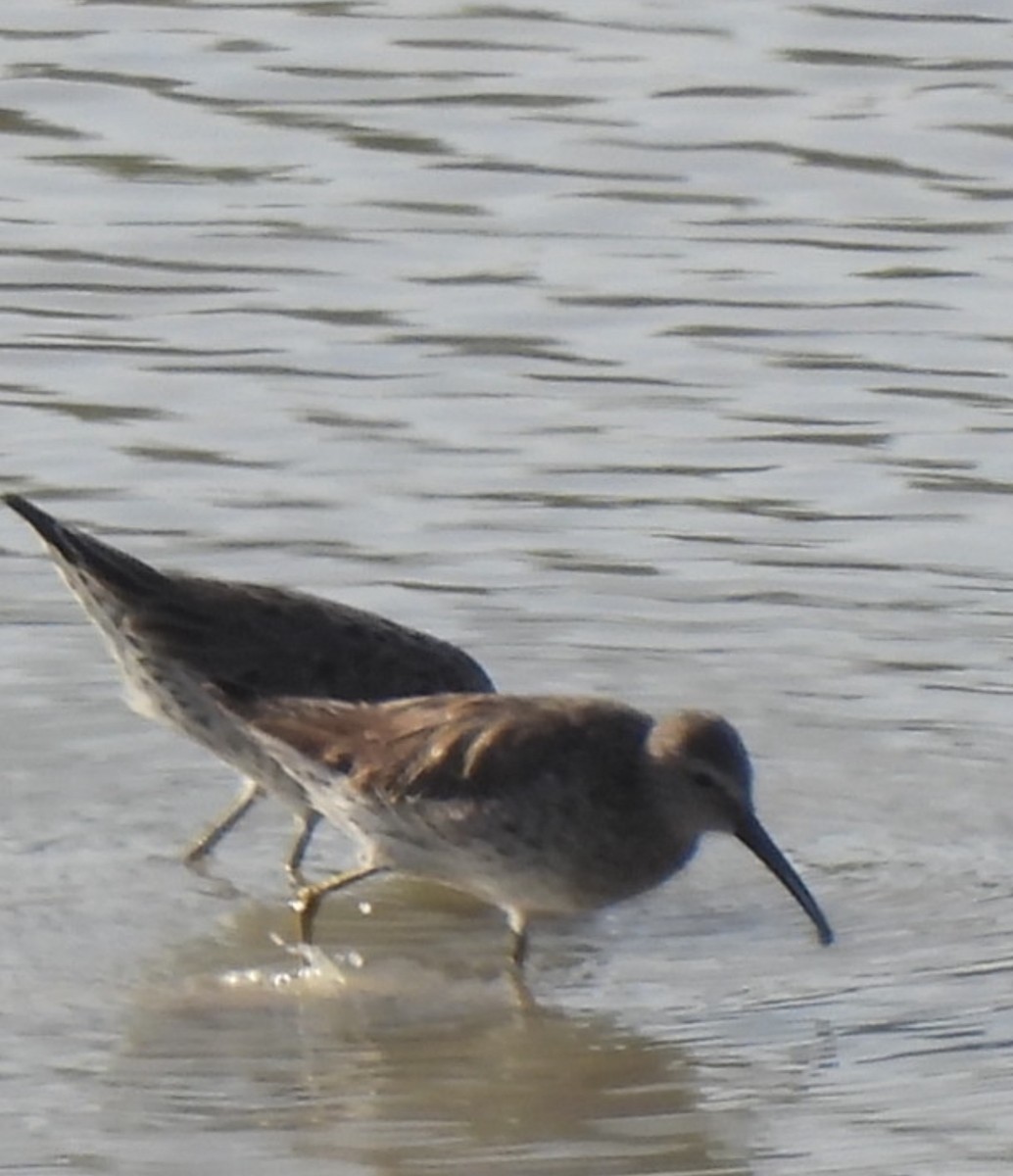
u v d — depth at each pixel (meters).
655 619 17.17
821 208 21.36
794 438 18.78
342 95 22.86
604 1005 13.65
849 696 16.50
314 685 15.32
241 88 22.94
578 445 18.69
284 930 14.46
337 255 20.83
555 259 20.75
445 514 18.03
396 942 14.44
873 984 13.73
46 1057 13.02
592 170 21.84
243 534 17.77
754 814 14.34
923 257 20.73
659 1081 12.91
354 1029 13.44
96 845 15.20
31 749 16.09
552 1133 12.48
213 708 15.24
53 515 17.67
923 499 18.25
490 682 15.84
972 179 21.67
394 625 15.73
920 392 19.23
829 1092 12.74
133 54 23.45
